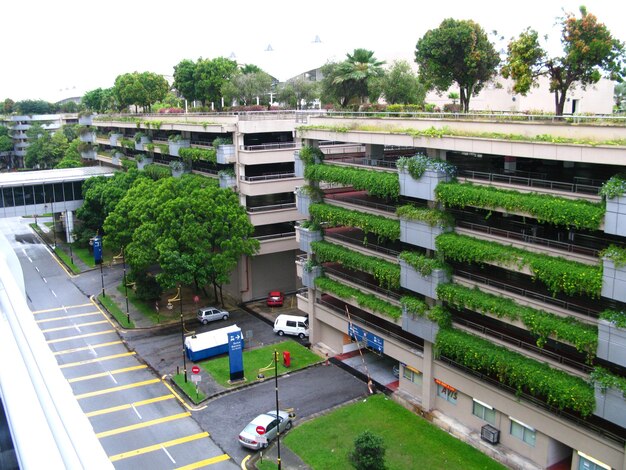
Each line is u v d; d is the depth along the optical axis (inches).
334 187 2297.0
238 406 1820.9
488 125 1441.9
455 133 1501.0
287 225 2832.2
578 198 1259.8
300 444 1599.4
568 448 1462.8
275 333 2390.5
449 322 1636.3
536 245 1373.0
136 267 2536.9
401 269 1729.8
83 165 5068.9
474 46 1924.2
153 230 2529.5
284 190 2667.3
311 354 2177.7
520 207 1330.0
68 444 409.1
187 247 2448.3
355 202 2011.6
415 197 1665.8
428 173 1579.7
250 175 2721.5
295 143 2706.7
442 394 1726.1
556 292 1358.3
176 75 3725.4
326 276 2165.4
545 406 1403.8
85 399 1887.3
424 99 2480.3
